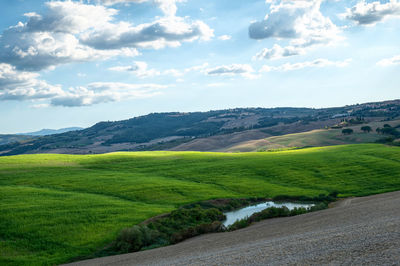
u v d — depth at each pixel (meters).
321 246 12.09
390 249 9.65
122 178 51.94
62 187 45.19
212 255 15.07
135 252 23.23
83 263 21.06
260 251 13.55
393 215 17.39
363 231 13.52
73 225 29.42
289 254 11.77
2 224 29.02
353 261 9.19
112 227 29.27
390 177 49.62
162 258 17.69
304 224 21.73
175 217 32.81
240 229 26.80
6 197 37.97
